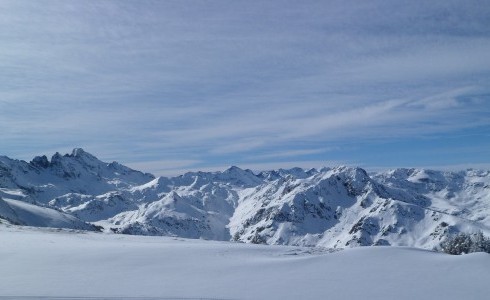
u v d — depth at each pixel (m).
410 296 32.81
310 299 31.91
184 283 36.31
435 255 47.34
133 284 35.66
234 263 44.75
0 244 51.97
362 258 46.19
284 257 49.72
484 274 38.97
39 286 33.97
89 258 45.44
